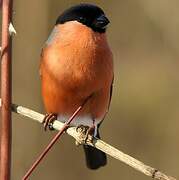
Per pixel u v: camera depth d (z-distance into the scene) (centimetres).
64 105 725
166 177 447
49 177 1268
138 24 1359
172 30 1295
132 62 1363
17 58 1195
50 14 1240
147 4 1298
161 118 1344
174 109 1338
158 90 1344
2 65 462
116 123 1363
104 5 1373
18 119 1152
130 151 1350
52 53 700
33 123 1164
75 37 699
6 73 462
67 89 700
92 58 693
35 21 1195
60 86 700
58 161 1283
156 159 1327
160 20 1295
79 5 729
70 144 1293
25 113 546
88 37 700
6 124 457
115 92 1366
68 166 1285
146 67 1356
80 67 689
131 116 1356
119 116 1363
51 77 702
